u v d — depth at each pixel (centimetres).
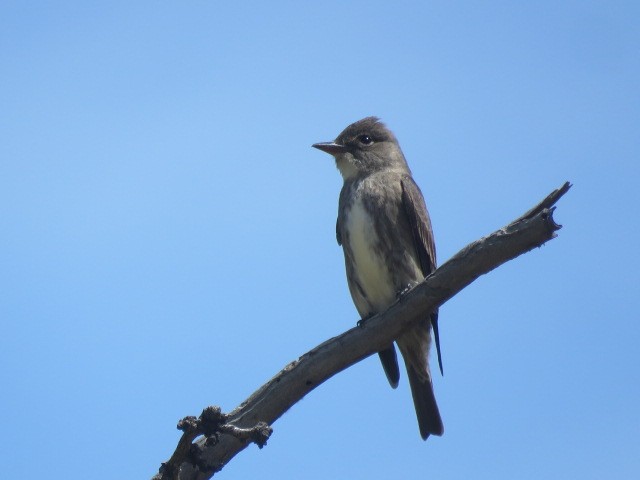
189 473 750
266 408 807
